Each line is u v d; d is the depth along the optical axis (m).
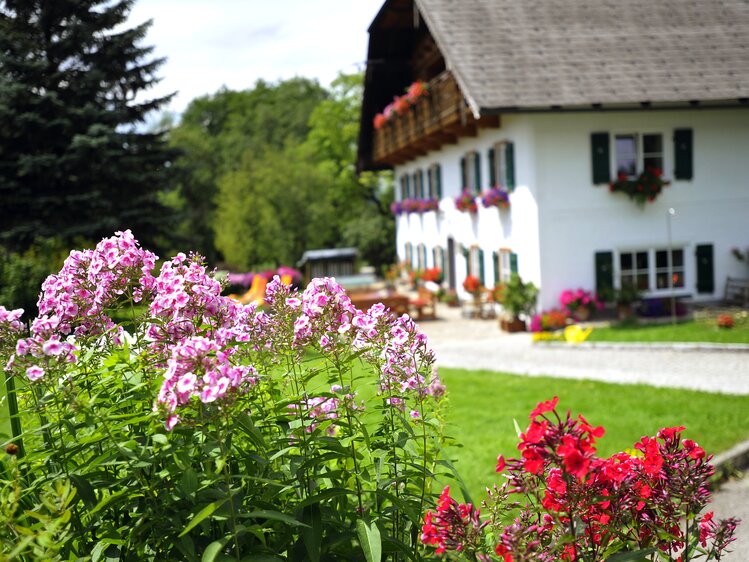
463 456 7.61
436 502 3.43
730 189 19.72
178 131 52.28
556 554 2.69
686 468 2.87
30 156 20.98
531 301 19.38
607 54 19.84
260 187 42.88
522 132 19.23
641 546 2.91
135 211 22.45
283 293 3.25
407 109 26.92
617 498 2.74
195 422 2.57
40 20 23.50
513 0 21.62
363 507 3.13
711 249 19.73
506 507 3.14
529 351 16.31
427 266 31.95
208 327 3.02
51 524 2.44
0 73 22.03
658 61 19.70
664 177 19.45
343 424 2.99
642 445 2.99
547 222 18.97
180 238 24.12
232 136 60.19
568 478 2.61
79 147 21.23
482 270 23.56
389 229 48.75
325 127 48.78
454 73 19.47
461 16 20.98
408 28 29.27
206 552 2.38
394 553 3.03
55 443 2.94
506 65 19.34
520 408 10.32
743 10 21.73
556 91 18.53
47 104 21.56
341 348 3.04
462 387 12.20
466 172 24.56
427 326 22.34
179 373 2.56
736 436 8.16
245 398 2.82
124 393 2.90
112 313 3.18
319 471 3.04
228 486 2.51
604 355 14.92
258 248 41.75
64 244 21.62
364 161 37.47
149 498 2.75
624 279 19.41
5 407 3.65
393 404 3.24
